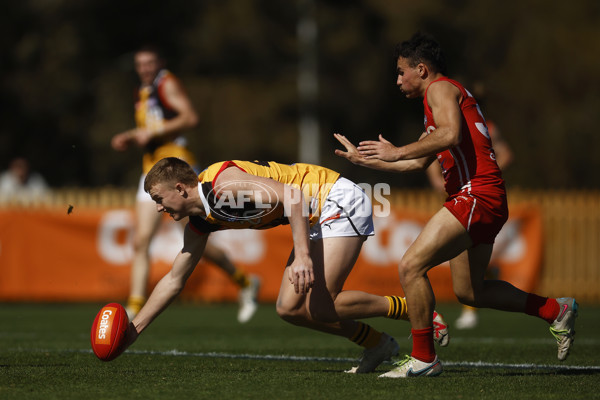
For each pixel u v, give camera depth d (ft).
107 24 404.77
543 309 66.18
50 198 173.37
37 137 397.60
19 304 165.37
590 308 167.43
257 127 405.59
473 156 62.59
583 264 189.06
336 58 412.98
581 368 70.79
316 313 64.49
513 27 397.19
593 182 387.34
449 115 60.85
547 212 188.65
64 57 388.78
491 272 108.99
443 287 168.76
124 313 62.75
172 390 56.08
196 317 135.95
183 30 418.51
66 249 160.15
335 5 428.56
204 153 398.62
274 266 162.81
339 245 64.54
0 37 389.80
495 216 62.28
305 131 406.21
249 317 125.08
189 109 106.63
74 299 161.99
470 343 94.53
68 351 80.89
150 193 61.36
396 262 164.04
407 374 62.44
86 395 54.03
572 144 385.29
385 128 420.77
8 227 158.92
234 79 415.03
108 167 384.88
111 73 390.63
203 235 64.49
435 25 397.60
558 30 392.27
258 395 54.08
